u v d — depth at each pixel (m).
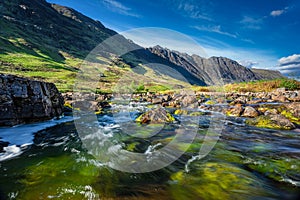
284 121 11.39
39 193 4.10
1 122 10.14
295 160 6.25
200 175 5.11
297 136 9.49
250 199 4.12
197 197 4.12
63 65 75.69
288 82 46.47
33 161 5.89
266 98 29.86
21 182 4.54
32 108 11.99
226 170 5.44
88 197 3.98
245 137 9.28
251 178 5.00
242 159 6.34
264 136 9.52
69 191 4.17
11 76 11.18
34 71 55.00
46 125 11.91
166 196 4.13
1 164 5.67
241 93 40.28
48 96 13.96
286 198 4.16
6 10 117.25
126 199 3.97
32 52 81.31
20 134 9.52
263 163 5.99
